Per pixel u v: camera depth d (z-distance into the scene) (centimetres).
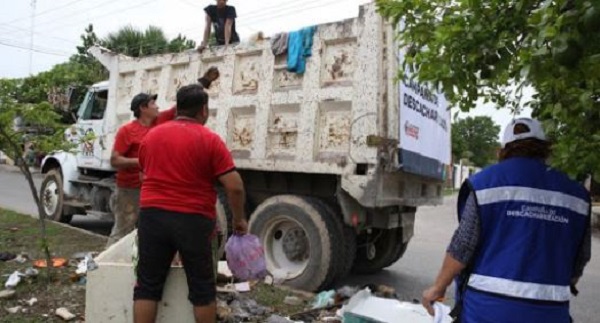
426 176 662
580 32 162
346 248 618
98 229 994
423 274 767
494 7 230
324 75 599
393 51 559
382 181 573
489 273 235
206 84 604
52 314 437
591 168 229
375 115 559
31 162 1017
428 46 272
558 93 225
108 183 852
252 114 660
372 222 621
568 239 239
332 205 624
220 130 682
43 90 566
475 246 240
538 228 234
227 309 461
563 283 236
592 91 204
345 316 375
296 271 622
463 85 252
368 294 399
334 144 588
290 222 628
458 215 255
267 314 477
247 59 668
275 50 631
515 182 241
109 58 851
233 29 845
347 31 581
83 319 427
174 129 351
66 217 999
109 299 383
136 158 538
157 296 349
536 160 249
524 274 230
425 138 648
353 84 574
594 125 216
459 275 250
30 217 927
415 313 362
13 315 432
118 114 830
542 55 186
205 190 348
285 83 629
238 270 395
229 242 394
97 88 897
